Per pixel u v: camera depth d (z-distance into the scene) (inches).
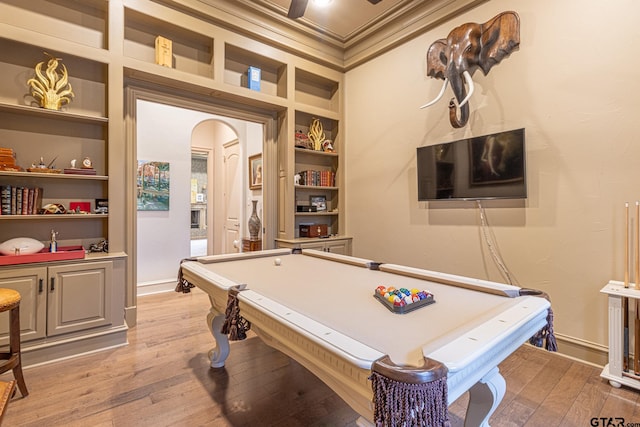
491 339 40.4
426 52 135.8
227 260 99.7
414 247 140.6
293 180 157.2
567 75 97.3
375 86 157.6
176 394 77.6
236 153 235.3
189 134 185.9
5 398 45.6
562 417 69.4
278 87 160.7
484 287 64.1
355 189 168.9
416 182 139.9
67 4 106.1
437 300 59.1
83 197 110.4
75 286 96.7
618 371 81.0
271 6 136.7
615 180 89.4
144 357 96.5
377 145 156.7
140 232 167.6
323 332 42.7
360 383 36.1
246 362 93.9
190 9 122.8
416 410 31.1
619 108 88.6
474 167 116.6
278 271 84.6
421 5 132.0
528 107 105.2
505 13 108.9
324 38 158.2
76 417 68.9
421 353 37.4
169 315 134.0
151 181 171.3
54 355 93.4
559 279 99.5
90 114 110.0
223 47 132.9
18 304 75.6
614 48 89.2
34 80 96.8
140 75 117.0
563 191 98.3
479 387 56.8
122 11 108.5
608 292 80.9
